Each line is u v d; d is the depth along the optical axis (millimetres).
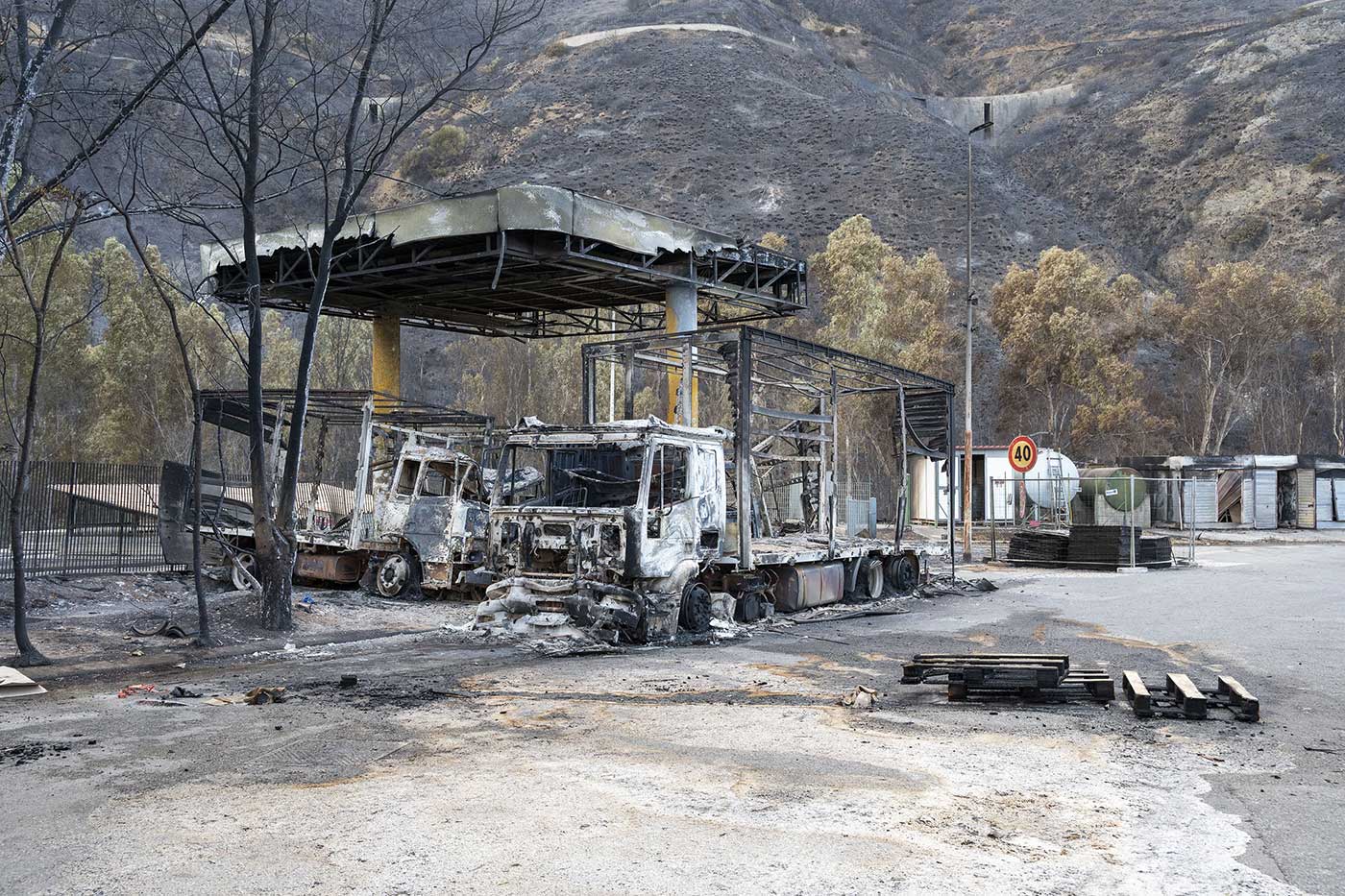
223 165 14297
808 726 8219
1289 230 118375
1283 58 149750
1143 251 128875
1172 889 4746
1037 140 162500
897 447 22125
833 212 107188
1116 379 72562
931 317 70812
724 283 23797
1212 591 21000
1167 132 145625
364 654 12461
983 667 9453
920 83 191625
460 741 7602
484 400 54344
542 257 20078
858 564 19109
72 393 44156
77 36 13844
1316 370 81312
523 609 13641
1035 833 5547
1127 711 9023
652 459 13703
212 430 43781
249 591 17266
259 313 14430
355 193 14984
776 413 17938
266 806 5934
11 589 16156
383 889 4648
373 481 18891
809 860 5051
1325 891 4746
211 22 13695
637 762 6992
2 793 6211
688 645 13406
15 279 40219
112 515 18734
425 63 15477
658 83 136500
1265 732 8203
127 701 9219
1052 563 27562
